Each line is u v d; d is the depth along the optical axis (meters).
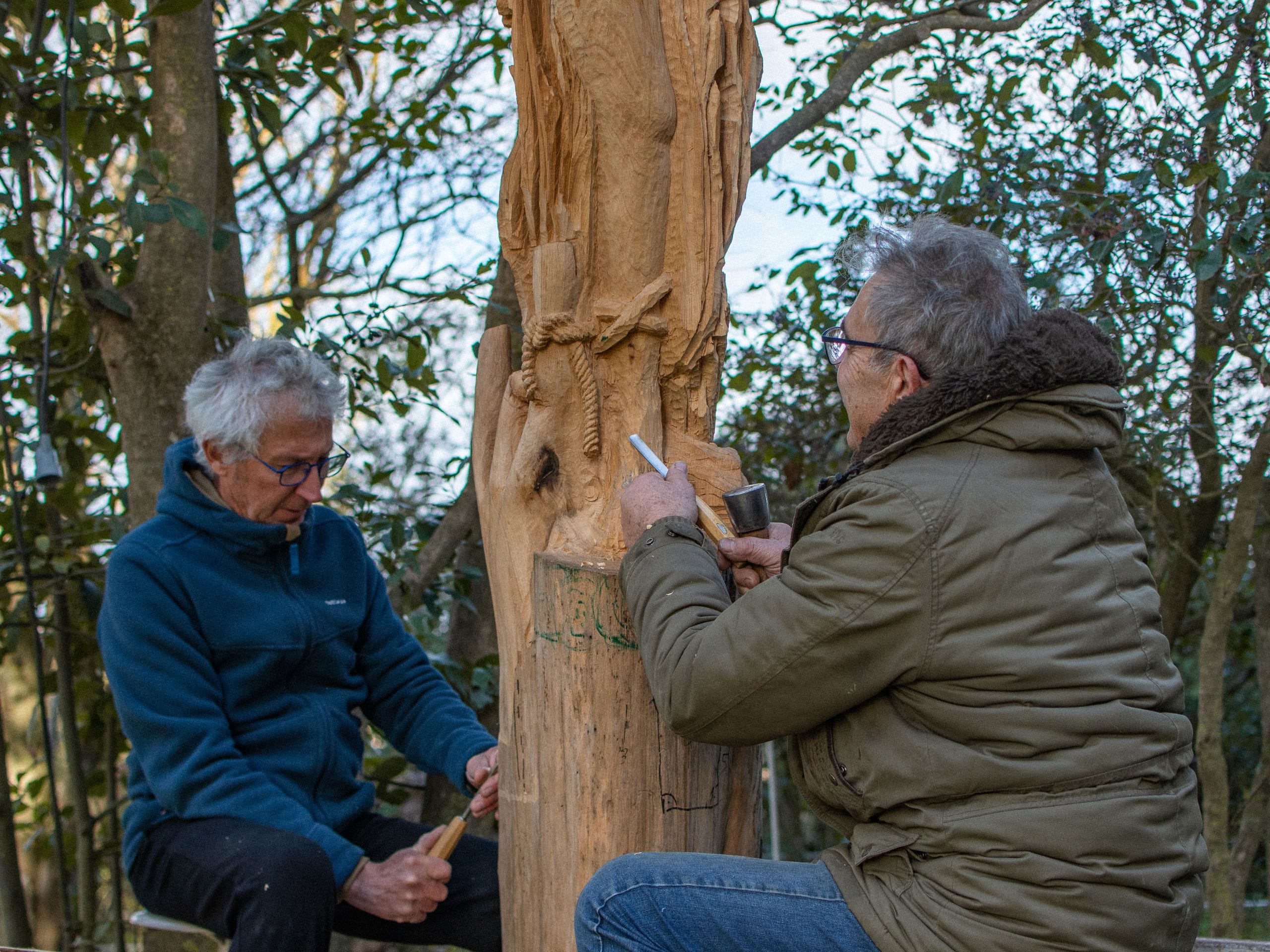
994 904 1.21
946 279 1.42
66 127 2.86
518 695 1.80
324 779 2.03
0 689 4.78
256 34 3.17
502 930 1.90
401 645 2.26
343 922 1.99
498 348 1.99
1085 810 1.20
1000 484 1.27
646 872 1.41
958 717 1.25
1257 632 3.70
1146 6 3.09
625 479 1.80
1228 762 5.91
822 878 1.37
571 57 1.72
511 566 1.81
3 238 2.87
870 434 1.38
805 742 1.40
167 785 1.83
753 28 1.84
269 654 1.96
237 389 1.86
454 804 3.24
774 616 1.30
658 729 1.70
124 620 1.86
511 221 1.87
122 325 2.95
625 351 1.80
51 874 4.83
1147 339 3.12
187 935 3.08
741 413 4.07
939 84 3.31
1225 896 3.17
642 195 1.74
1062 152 3.26
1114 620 1.26
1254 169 2.72
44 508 3.33
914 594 1.24
